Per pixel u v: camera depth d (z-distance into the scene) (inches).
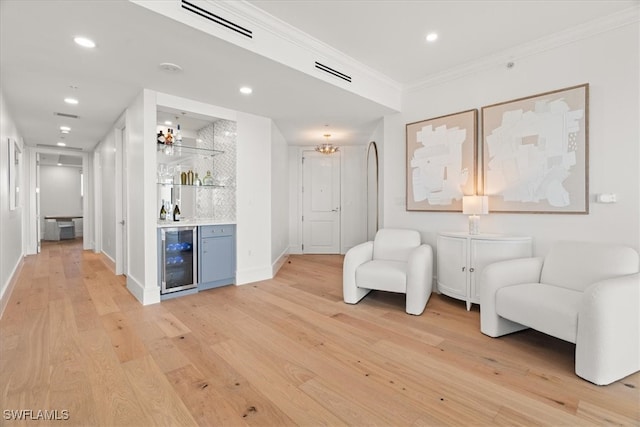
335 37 111.3
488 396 68.1
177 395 68.3
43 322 110.0
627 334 73.6
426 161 148.6
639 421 60.1
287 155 255.4
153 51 96.3
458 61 131.0
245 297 140.6
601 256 90.3
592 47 103.8
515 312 89.8
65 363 81.5
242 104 149.9
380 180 178.9
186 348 90.5
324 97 138.3
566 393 69.0
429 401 66.6
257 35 97.7
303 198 268.2
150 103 130.9
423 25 103.7
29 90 129.8
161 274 136.4
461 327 106.2
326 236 269.0
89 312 120.2
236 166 160.7
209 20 86.4
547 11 96.3
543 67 114.5
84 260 230.5
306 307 127.1
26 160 258.1
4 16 77.1
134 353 87.3
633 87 96.7
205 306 128.1
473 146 132.3
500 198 125.1
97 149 263.4
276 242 201.8
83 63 104.7
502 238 113.3
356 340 96.2
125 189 174.9
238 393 69.2
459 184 137.2
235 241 162.1
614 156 100.1
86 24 81.3
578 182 106.3
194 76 115.9
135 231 142.6
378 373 77.5
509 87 123.1
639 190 95.8
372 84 142.4
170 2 78.7
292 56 108.1
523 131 118.4
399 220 163.0
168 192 160.4
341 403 65.9
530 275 103.4
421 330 103.7
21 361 82.4
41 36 87.0
